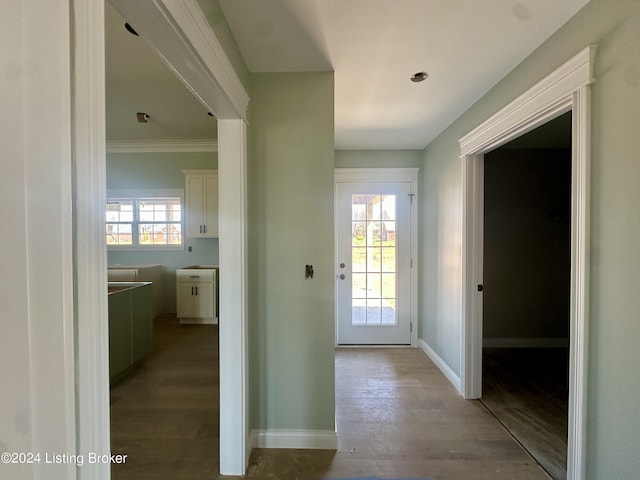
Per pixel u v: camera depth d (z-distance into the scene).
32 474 0.48
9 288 0.45
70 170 0.55
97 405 0.61
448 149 2.96
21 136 0.46
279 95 1.92
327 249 1.94
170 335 4.11
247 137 1.85
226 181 1.71
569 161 3.69
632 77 1.14
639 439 1.13
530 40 1.59
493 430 2.12
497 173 3.73
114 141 4.68
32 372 0.48
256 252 1.94
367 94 2.25
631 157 1.15
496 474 1.71
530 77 1.73
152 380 2.86
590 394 1.33
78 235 0.57
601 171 1.27
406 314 3.83
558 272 3.73
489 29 1.51
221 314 1.73
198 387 2.72
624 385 1.18
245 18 1.42
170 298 5.05
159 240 5.07
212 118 3.60
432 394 2.63
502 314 3.77
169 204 5.04
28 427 0.47
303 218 1.94
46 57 0.50
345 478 1.69
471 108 2.46
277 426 1.96
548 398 2.56
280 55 1.72
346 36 1.56
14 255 0.46
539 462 1.80
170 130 4.11
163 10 0.86
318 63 1.82
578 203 1.37
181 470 1.74
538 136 3.21
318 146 1.92
